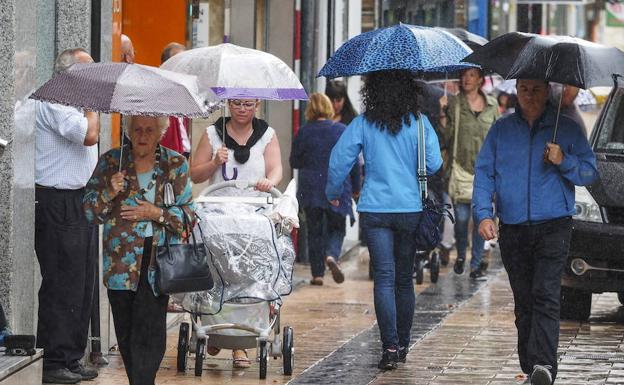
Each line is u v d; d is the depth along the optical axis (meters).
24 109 23.22
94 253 24.86
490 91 54.38
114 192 20.38
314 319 32.91
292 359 25.45
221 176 26.45
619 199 31.62
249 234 24.16
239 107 26.30
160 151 20.78
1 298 22.84
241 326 24.81
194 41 41.06
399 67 25.97
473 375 25.53
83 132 23.64
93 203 20.58
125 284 20.55
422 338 29.81
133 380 20.70
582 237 31.52
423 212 26.11
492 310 34.41
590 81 22.61
